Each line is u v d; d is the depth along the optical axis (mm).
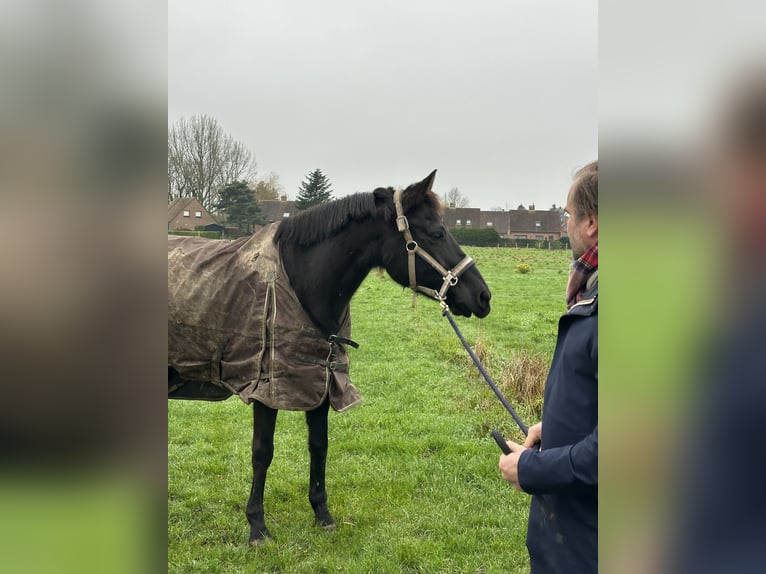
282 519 3703
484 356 8055
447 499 3979
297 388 3121
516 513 3771
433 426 5465
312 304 3209
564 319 1515
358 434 5320
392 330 10711
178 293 3180
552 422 1498
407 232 3258
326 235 3213
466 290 3414
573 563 1433
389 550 3299
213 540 3457
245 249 3301
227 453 4930
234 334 3148
